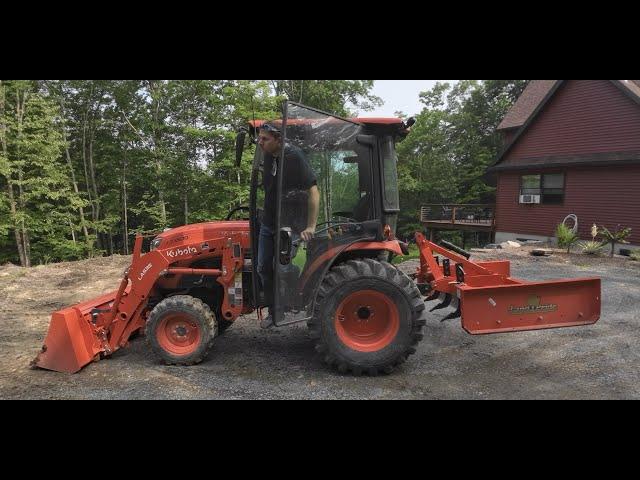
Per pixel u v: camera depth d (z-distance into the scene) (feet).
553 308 12.81
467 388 11.96
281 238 12.58
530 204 56.90
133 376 12.55
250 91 56.39
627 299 22.38
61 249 59.98
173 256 13.96
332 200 13.23
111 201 73.92
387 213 13.78
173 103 67.62
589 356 14.37
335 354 12.48
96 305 14.53
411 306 12.55
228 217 15.84
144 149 70.44
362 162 13.47
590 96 50.08
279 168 12.03
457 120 107.04
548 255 38.81
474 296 12.58
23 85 53.93
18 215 52.21
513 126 63.21
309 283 12.95
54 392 11.55
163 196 67.21
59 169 60.95
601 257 37.96
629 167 46.16
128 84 69.72
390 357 12.52
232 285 13.91
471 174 103.76
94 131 73.15
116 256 36.55
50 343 12.96
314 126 12.91
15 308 21.18
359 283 12.42
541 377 12.73
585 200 50.52
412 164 98.53
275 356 14.23
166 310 13.21
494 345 15.43
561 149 53.52
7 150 54.54
